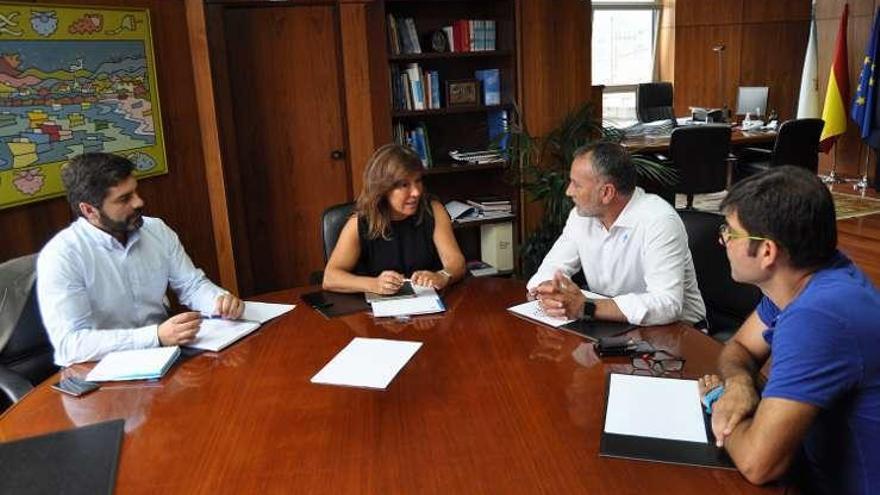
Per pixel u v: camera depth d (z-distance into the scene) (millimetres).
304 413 1341
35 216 2715
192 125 3469
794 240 1094
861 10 6895
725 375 1358
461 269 2250
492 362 1550
